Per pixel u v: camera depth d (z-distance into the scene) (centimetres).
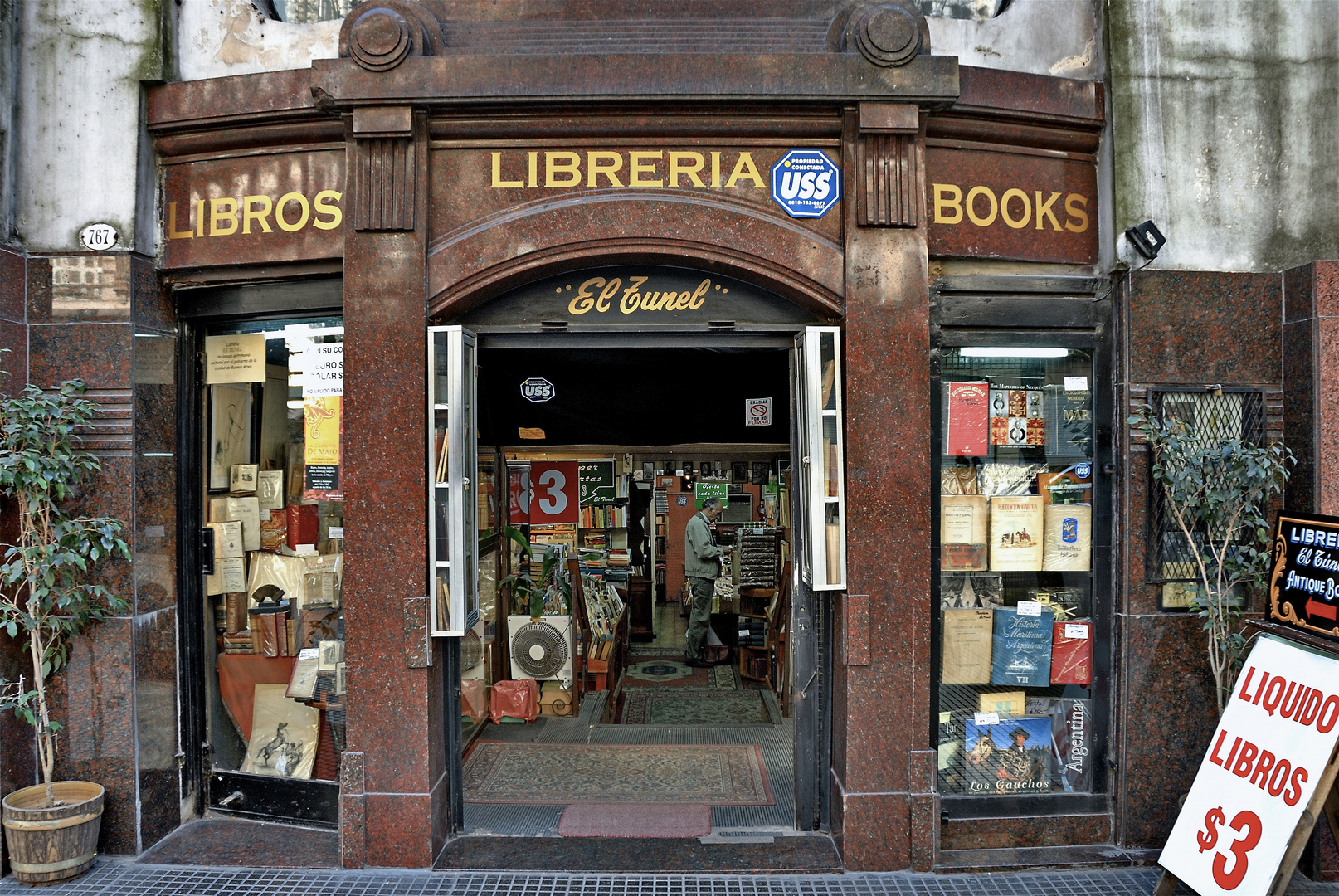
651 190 389
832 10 392
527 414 557
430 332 382
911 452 383
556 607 634
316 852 394
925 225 384
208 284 419
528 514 757
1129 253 394
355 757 379
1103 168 411
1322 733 309
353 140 381
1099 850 394
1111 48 399
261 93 392
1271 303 400
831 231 390
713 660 777
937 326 404
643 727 587
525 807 445
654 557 950
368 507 380
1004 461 418
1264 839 317
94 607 386
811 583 393
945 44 412
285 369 433
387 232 381
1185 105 400
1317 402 382
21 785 387
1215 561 390
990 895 359
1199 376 398
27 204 397
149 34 399
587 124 384
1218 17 401
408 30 375
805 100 375
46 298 396
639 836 408
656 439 555
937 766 404
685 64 372
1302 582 336
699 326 406
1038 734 416
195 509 437
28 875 361
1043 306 408
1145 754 395
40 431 363
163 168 413
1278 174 402
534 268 389
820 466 386
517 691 595
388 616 380
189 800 429
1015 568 416
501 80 371
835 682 402
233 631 446
